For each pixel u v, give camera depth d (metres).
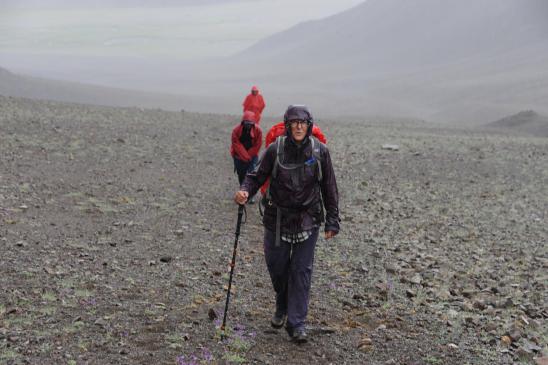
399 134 33.56
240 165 12.74
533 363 6.11
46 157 17.08
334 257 9.85
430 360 6.07
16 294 7.10
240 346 6.05
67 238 9.81
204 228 11.22
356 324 6.93
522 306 7.98
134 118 28.98
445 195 17.41
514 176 21.75
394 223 13.09
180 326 6.47
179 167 17.72
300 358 5.99
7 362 5.38
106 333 6.19
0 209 11.24
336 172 19.38
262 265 9.17
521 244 12.27
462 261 10.46
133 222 11.27
